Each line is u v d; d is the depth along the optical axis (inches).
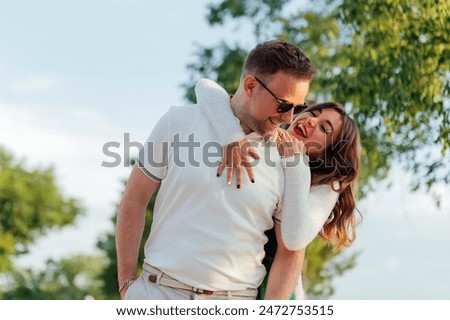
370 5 535.2
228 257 149.9
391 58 536.7
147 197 162.6
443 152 529.0
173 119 157.5
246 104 155.6
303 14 724.7
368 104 553.3
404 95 532.4
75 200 1653.5
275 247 161.2
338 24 657.6
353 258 905.5
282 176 155.5
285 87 152.3
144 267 156.4
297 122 177.2
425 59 521.0
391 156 582.9
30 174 1632.6
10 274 1747.0
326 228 179.9
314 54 681.0
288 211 155.5
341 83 567.5
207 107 156.3
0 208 1584.6
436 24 512.1
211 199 149.5
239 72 729.0
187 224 150.3
